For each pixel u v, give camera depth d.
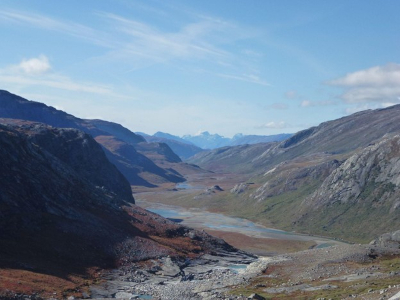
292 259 123.12
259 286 95.56
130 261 117.19
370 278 87.31
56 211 121.69
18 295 75.00
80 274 100.00
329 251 125.38
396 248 119.06
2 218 105.25
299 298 76.00
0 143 123.38
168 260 122.12
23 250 100.25
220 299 83.50
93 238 119.56
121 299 86.19
